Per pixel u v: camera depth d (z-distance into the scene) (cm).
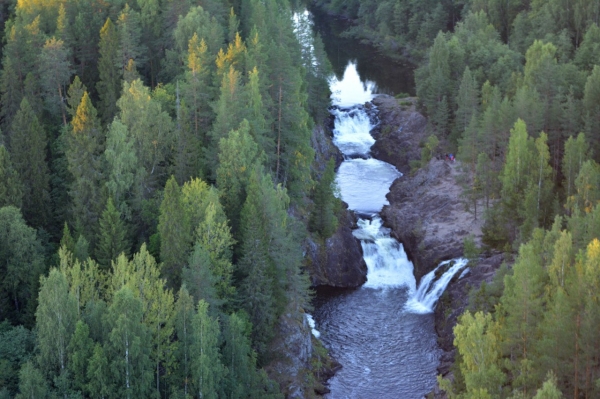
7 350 8044
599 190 11631
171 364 8362
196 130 12556
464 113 15775
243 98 12206
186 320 8456
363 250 13462
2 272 9319
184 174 11306
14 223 9225
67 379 7725
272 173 12688
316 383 10194
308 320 11731
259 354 9956
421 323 11731
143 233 10731
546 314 7831
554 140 14100
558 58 18175
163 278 9362
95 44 14425
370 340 11306
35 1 14800
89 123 10738
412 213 14175
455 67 17775
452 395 7850
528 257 8712
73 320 8031
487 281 11588
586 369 7600
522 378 7581
